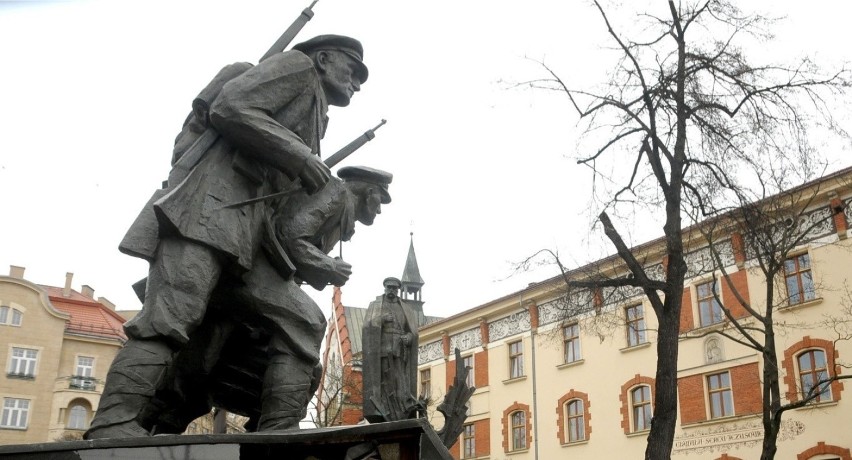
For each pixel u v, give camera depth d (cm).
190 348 380
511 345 3647
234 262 351
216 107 355
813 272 2531
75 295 4825
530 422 3419
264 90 362
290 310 370
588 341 3256
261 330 389
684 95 1369
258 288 366
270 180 381
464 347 3866
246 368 406
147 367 322
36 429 4106
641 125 1397
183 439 284
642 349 3044
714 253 1733
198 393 403
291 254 394
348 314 4988
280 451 307
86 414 4231
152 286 334
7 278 4262
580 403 3250
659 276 2839
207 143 363
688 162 1394
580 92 1407
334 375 3031
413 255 5281
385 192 496
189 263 336
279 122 373
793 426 2455
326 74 411
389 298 692
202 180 348
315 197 413
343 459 311
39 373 4200
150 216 349
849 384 2394
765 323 1645
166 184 381
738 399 2672
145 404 323
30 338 4231
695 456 2744
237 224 351
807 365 2519
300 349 369
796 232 1984
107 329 4438
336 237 438
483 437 3619
